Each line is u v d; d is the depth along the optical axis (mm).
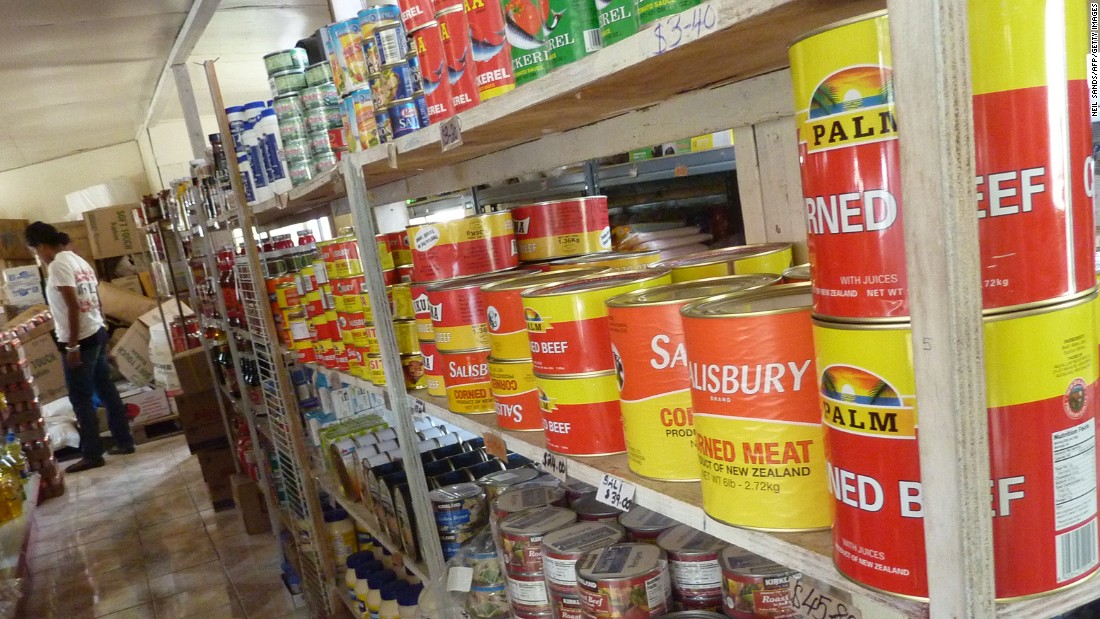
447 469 1939
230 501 5238
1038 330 554
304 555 3346
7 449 5031
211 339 4797
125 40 5547
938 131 498
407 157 1577
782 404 735
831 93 580
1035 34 525
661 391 927
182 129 9570
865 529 627
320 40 2186
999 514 571
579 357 1073
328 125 2051
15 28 4816
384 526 2170
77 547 4879
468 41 1170
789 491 749
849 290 599
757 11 632
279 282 2697
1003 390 557
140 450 7172
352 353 2102
